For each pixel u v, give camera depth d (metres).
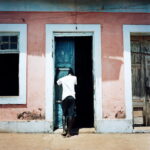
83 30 5.88
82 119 6.92
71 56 6.16
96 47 5.86
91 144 4.78
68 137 5.29
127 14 5.99
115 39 5.91
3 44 5.85
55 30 5.84
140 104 6.18
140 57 6.23
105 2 5.95
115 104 5.79
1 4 5.80
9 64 6.15
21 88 5.69
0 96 5.67
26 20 5.82
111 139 5.16
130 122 5.75
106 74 5.84
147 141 5.00
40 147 4.58
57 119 6.07
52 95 5.73
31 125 5.65
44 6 5.86
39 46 5.79
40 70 5.75
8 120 5.66
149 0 6.01
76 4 5.91
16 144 4.77
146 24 5.99
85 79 6.99
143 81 6.20
